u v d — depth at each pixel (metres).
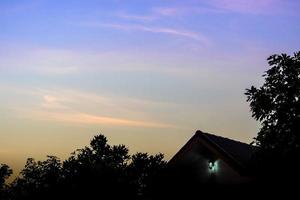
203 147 23.59
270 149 17.78
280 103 17.89
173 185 24.33
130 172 30.80
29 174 33.50
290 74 17.92
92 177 29.00
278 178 18.44
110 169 29.67
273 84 18.06
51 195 31.19
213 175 22.84
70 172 30.77
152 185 25.16
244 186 21.22
